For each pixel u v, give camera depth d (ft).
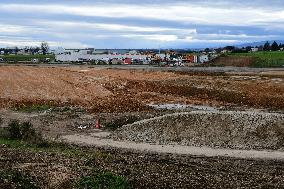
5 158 85.10
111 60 426.51
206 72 284.20
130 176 74.38
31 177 70.64
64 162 82.94
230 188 71.20
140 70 288.71
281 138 105.29
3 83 202.49
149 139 113.09
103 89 208.44
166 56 482.28
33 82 210.18
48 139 111.04
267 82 227.81
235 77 253.65
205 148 104.58
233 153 99.60
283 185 74.18
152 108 167.53
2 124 132.77
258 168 87.51
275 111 164.76
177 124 115.24
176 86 218.38
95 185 67.82
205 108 170.71
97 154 94.43
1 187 65.67
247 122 110.83
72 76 238.68
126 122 134.51
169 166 85.81
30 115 150.82
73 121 139.23
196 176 77.87
